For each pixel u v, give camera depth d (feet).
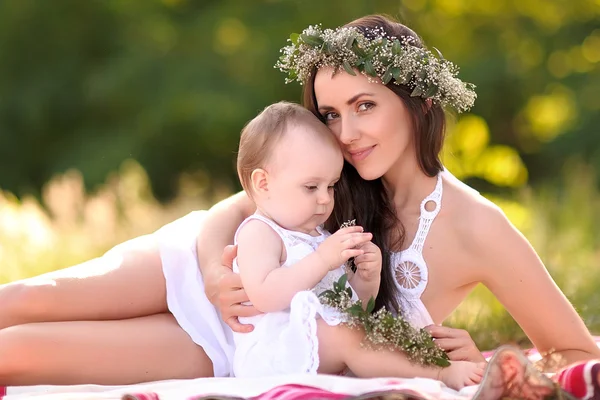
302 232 13.73
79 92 66.13
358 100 14.05
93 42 67.21
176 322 14.87
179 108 59.93
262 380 11.88
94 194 58.80
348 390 11.23
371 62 13.91
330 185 13.66
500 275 14.30
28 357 13.43
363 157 14.19
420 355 12.61
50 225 32.04
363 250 13.19
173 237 15.55
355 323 12.75
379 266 13.44
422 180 14.70
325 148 13.42
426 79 14.23
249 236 13.43
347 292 13.10
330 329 12.76
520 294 14.33
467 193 14.60
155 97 61.31
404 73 14.01
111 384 14.03
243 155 13.82
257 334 13.42
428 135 14.48
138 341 14.17
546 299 14.25
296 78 15.11
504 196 48.55
